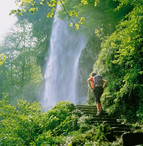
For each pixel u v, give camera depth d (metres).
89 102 12.09
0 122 5.14
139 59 7.37
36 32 41.12
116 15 10.79
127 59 7.84
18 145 4.94
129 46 7.10
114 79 9.61
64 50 30.98
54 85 31.47
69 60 29.22
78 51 27.53
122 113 8.17
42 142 4.88
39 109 5.51
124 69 8.88
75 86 25.50
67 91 27.50
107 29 14.31
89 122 7.08
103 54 10.66
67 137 5.88
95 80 8.21
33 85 41.66
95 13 12.76
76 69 26.22
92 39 21.50
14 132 5.03
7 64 45.25
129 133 4.61
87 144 5.05
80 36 28.17
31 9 5.51
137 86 7.77
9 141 5.07
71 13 6.00
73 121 7.16
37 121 5.16
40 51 38.94
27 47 46.28
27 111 5.36
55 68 32.31
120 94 8.37
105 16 12.48
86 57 22.88
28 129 5.09
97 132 5.50
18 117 5.09
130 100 8.05
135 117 7.60
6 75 45.56
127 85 7.91
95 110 8.59
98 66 11.64
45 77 35.47
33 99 37.34
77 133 6.33
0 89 40.59
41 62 38.47
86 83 23.00
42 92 36.88
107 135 5.54
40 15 40.91
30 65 47.00
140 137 4.58
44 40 40.59
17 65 46.81
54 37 34.62
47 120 5.48
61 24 33.22
